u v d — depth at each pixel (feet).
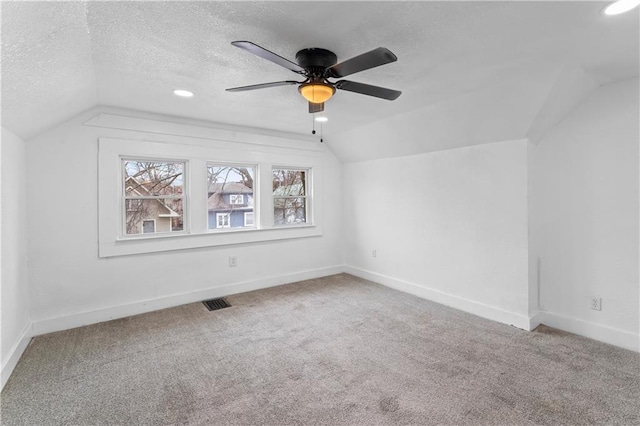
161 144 11.35
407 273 13.47
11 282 7.66
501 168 10.12
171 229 11.95
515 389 6.64
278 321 10.32
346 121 12.24
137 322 10.23
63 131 9.62
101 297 10.34
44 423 5.75
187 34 5.72
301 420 5.82
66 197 9.70
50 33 4.91
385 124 12.23
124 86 8.42
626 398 6.31
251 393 6.60
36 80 6.12
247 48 4.92
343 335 9.29
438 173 12.09
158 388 6.77
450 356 8.02
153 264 11.31
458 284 11.49
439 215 12.10
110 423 5.76
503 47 6.33
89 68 7.06
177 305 11.78
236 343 8.80
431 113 10.59
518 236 9.77
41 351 8.32
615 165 8.35
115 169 10.50
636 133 7.99
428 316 10.72
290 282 14.85
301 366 7.62
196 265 12.26
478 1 4.80
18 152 8.36
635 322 8.15
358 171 15.76
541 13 5.15
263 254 14.03
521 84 8.06
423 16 5.20
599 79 8.08
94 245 10.18
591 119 8.73
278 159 14.30
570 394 6.45
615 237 8.42
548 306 9.80
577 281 9.15
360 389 6.71
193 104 10.07
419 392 6.59
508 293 10.03
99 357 8.04
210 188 12.97
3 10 3.74
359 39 5.95
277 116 11.57
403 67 7.28
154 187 11.62
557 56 6.77
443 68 7.37
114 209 10.50
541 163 9.75
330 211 16.31
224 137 12.76
